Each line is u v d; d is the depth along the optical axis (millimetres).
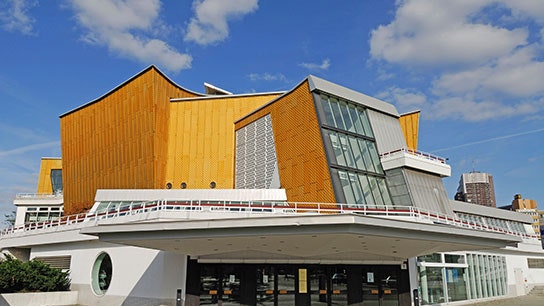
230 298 19688
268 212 21609
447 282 25750
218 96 38781
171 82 39312
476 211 36875
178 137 38094
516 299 30469
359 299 20703
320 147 25172
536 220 121500
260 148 32625
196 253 19250
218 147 37438
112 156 39156
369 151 27422
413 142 40344
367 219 13906
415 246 17828
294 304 20078
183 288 19547
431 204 26297
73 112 44594
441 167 27703
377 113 29891
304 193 25875
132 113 37750
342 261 20922
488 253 31094
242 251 20125
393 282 21250
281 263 20359
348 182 24594
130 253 21797
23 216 49750
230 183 36062
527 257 36312
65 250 25781
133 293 21031
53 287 23422
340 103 27906
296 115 28234
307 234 14148
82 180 42375
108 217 23859
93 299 22844
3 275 21609
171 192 27906
